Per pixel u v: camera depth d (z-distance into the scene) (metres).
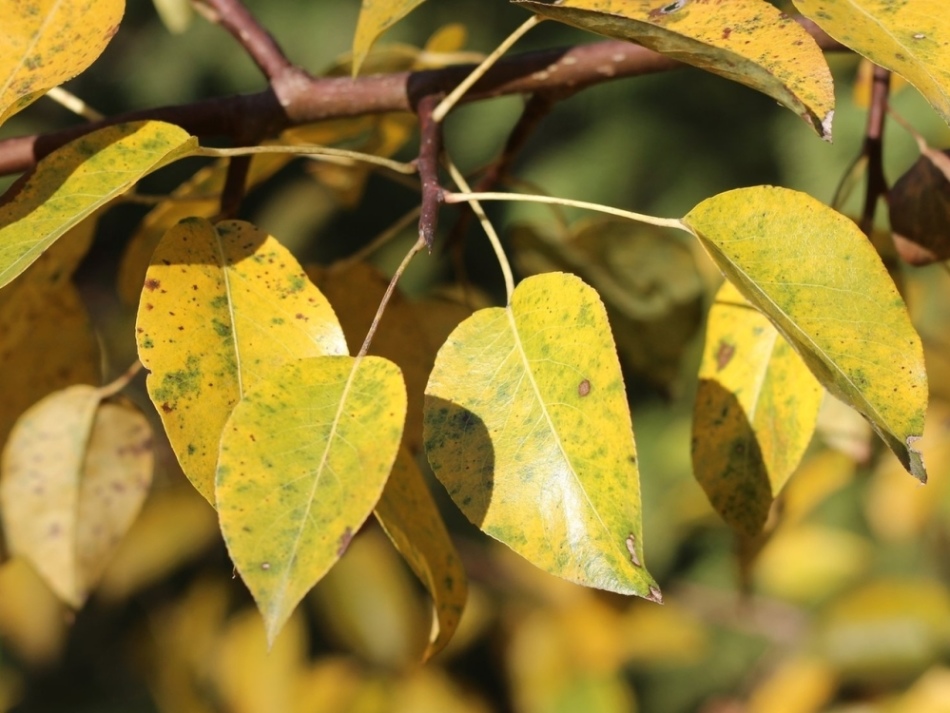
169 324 0.52
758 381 0.58
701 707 1.74
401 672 1.09
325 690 1.07
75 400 0.66
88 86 2.32
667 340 0.78
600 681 1.08
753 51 0.52
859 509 1.55
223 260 0.54
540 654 1.10
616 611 1.12
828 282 0.52
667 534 1.73
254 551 0.48
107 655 1.54
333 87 0.63
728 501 0.58
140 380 1.49
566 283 0.52
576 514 0.50
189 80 2.30
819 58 0.52
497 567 1.18
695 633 1.14
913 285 0.74
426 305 0.70
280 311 0.53
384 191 2.25
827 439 0.72
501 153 0.68
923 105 1.57
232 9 0.64
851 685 1.13
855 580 1.20
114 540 0.67
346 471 0.48
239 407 0.49
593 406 0.50
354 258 0.64
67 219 0.51
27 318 0.64
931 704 0.99
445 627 0.54
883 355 0.52
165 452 1.20
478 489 0.51
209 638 1.13
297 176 2.17
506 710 1.65
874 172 0.63
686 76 2.07
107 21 0.55
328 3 2.22
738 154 2.09
